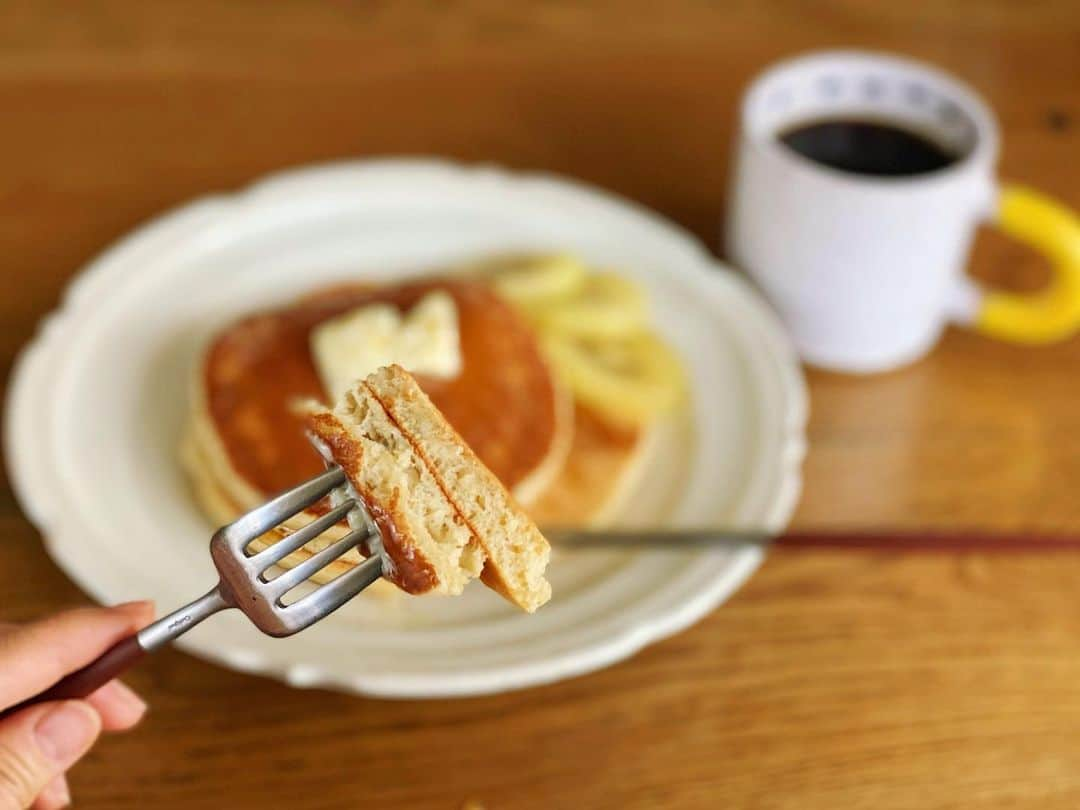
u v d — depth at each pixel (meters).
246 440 0.38
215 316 0.44
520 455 0.39
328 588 0.22
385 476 0.22
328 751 0.33
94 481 0.38
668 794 0.32
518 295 0.44
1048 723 0.35
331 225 0.48
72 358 0.41
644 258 0.47
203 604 0.24
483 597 0.35
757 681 0.35
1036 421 0.44
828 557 0.39
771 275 0.45
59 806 0.29
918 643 0.36
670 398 0.42
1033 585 0.38
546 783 0.32
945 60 0.62
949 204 0.42
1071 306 0.44
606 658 0.33
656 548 0.37
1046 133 0.57
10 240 0.47
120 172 0.51
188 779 0.32
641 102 0.58
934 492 0.41
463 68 0.59
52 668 0.26
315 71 0.58
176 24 0.60
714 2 0.65
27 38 0.58
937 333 0.48
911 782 0.33
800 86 0.46
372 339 0.38
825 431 0.43
